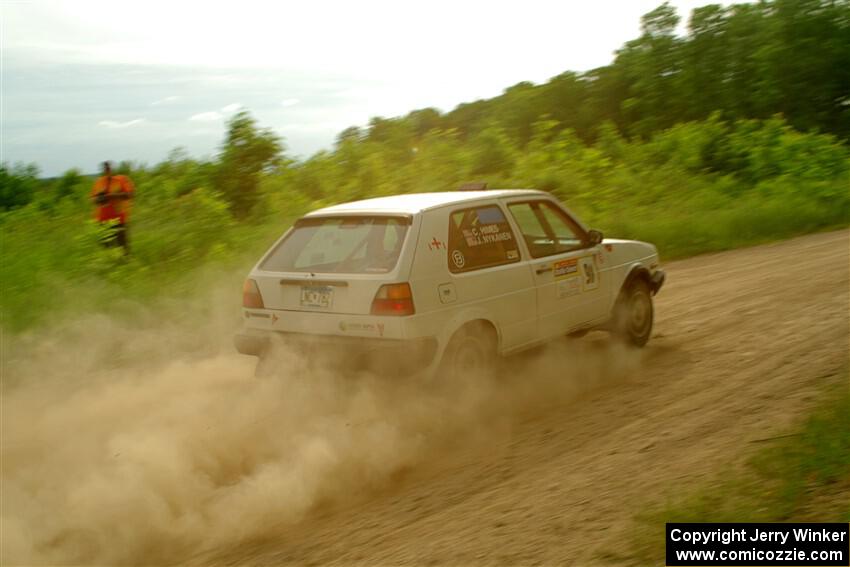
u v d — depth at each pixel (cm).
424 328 536
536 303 629
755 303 879
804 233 1559
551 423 558
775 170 2133
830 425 437
